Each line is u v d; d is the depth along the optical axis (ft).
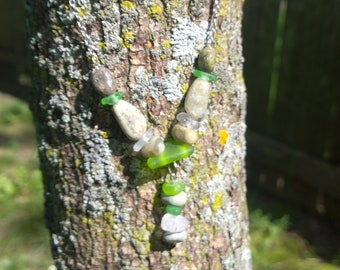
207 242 1.48
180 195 1.37
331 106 3.14
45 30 1.35
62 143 1.41
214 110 1.42
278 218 3.25
